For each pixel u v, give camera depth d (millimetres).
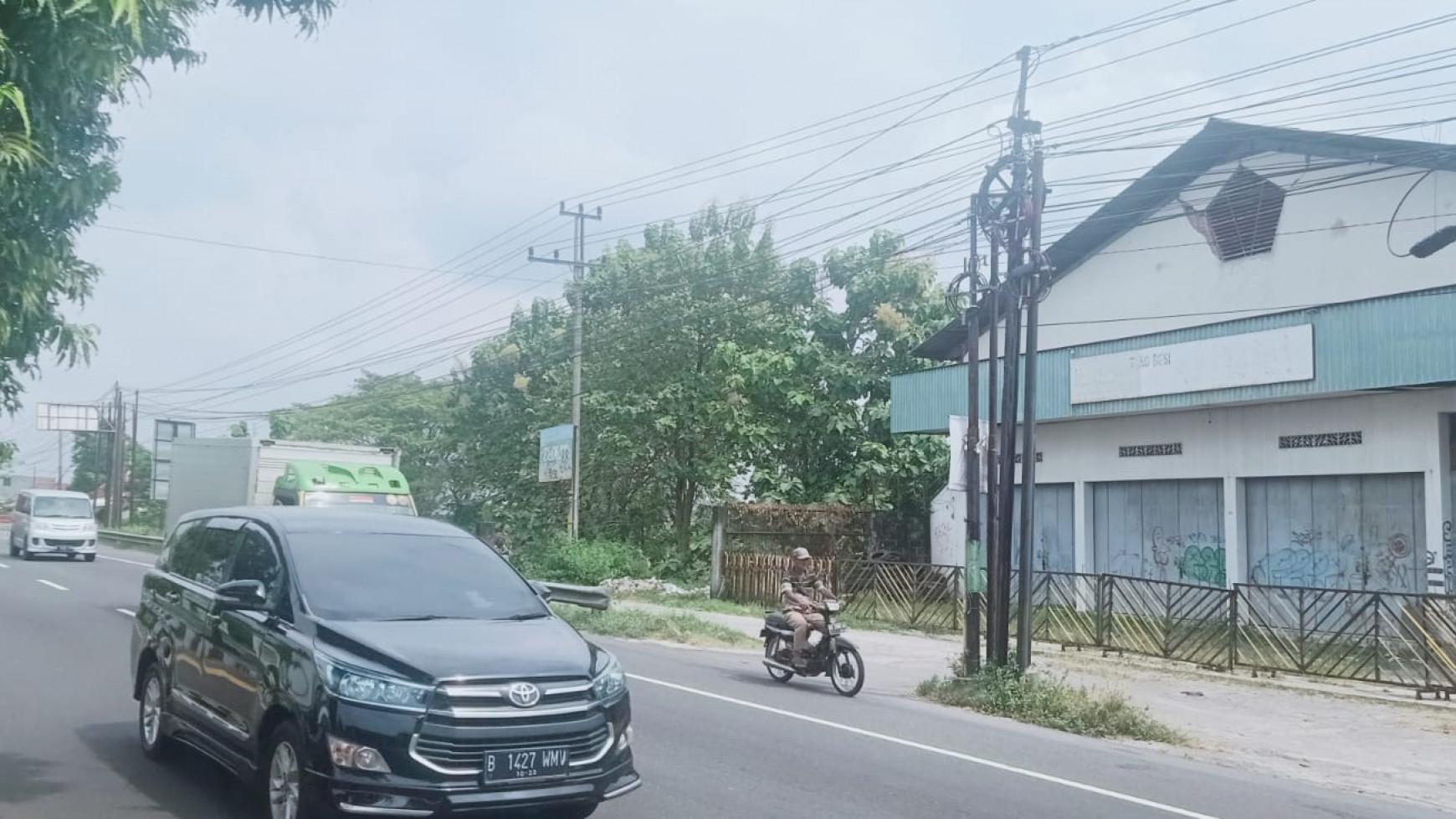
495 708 5859
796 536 27109
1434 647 14016
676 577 32000
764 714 11383
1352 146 18984
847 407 31109
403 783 5656
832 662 13406
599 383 33938
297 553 7062
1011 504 13477
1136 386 20391
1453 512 17266
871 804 7832
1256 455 20141
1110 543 23078
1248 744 11422
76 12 4914
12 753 8398
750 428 30578
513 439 35375
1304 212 19891
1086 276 23906
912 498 30859
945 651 18000
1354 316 17062
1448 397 17281
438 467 39375
